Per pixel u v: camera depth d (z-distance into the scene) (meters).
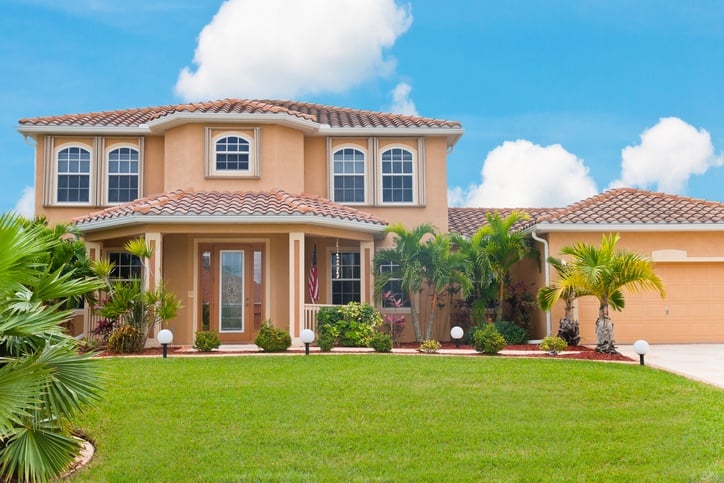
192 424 9.92
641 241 20.72
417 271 19.70
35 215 22.14
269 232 18.75
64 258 17.16
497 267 20.39
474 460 8.45
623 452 8.73
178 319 20.19
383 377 12.93
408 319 22.20
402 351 17.50
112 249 22.00
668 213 20.91
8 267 6.17
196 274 20.48
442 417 10.33
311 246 22.08
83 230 19.77
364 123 23.05
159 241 18.50
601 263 16.23
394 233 22.23
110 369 13.73
